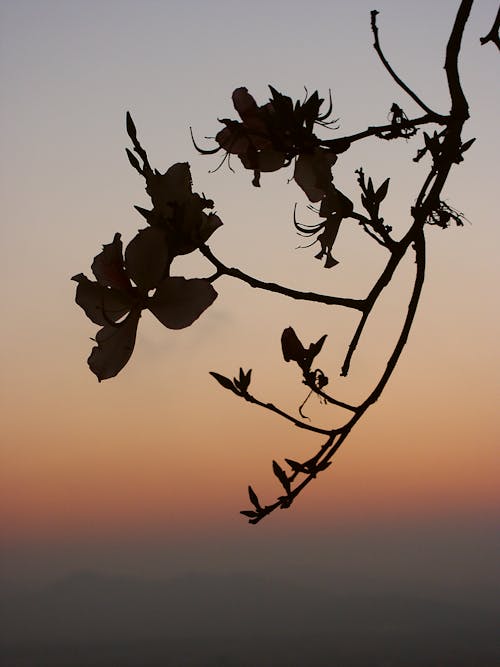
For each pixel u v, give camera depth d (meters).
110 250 1.45
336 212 1.65
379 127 1.67
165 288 1.44
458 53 1.77
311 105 1.61
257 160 1.62
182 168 1.47
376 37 1.75
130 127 1.47
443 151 1.70
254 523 1.56
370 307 1.63
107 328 1.44
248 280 1.52
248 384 1.58
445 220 1.70
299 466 1.57
